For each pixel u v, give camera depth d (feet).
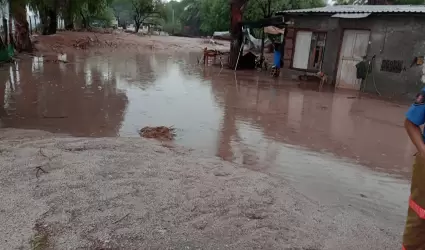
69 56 80.12
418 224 9.28
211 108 36.37
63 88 42.32
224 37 160.25
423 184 9.07
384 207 16.69
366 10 52.39
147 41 125.39
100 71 59.36
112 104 35.47
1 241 10.52
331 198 17.28
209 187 15.60
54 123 27.96
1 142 19.71
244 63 76.64
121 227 11.81
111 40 113.50
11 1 53.93
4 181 14.24
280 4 115.75
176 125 29.22
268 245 11.60
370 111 39.32
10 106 32.63
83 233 11.32
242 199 14.78
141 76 56.39
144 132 26.25
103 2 123.13
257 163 21.75
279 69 65.87
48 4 101.14
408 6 59.11
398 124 33.81
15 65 59.93
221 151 23.53
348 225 13.78
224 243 11.48
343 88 55.98
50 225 11.59
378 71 52.19
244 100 41.70
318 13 56.95
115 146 20.54
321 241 12.22
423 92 9.24
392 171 21.88
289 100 43.37
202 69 71.92
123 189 14.46
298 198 15.97
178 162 18.78
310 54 60.85
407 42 49.08
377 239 12.85
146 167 17.24
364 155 24.61
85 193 13.83
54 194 13.53
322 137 28.35
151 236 11.48
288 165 21.77
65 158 17.30
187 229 12.08
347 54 55.62
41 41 91.30
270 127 30.42
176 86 48.91
